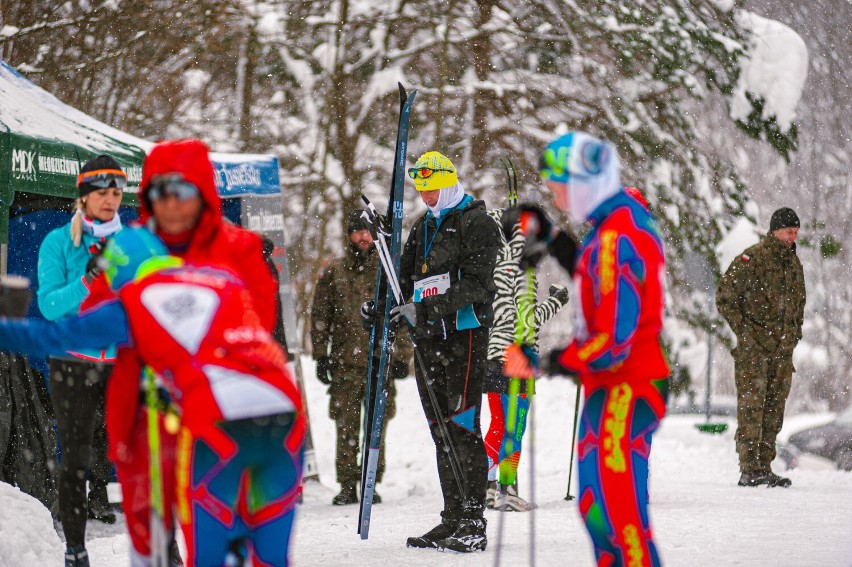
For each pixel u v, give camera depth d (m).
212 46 34.66
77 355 10.05
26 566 10.46
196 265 6.73
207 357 6.37
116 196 10.54
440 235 12.13
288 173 35.97
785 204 42.44
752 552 11.25
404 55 35.44
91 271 10.02
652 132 35.34
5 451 13.31
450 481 12.09
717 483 20.23
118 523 14.93
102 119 34.88
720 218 35.91
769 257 19.75
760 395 19.42
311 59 35.44
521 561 10.95
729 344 35.88
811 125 42.31
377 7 35.31
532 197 9.17
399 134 12.56
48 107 15.41
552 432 24.97
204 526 6.25
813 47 42.38
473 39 35.28
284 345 18.48
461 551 11.64
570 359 7.08
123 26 34.50
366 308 13.07
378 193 36.62
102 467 14.99
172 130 36.12
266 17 34.81
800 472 21.69
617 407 7.18
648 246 7.10
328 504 17.92
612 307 6.99
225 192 18.16
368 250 18.02
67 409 10.16
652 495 17.50
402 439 24.23
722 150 37.53
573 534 12.96
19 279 6.60
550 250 8.83
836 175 43.06
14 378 13.45
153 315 6.40
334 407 18.02
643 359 7.21
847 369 45.22
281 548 6.47
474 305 11.95
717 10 35.66
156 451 6.46
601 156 7.27
